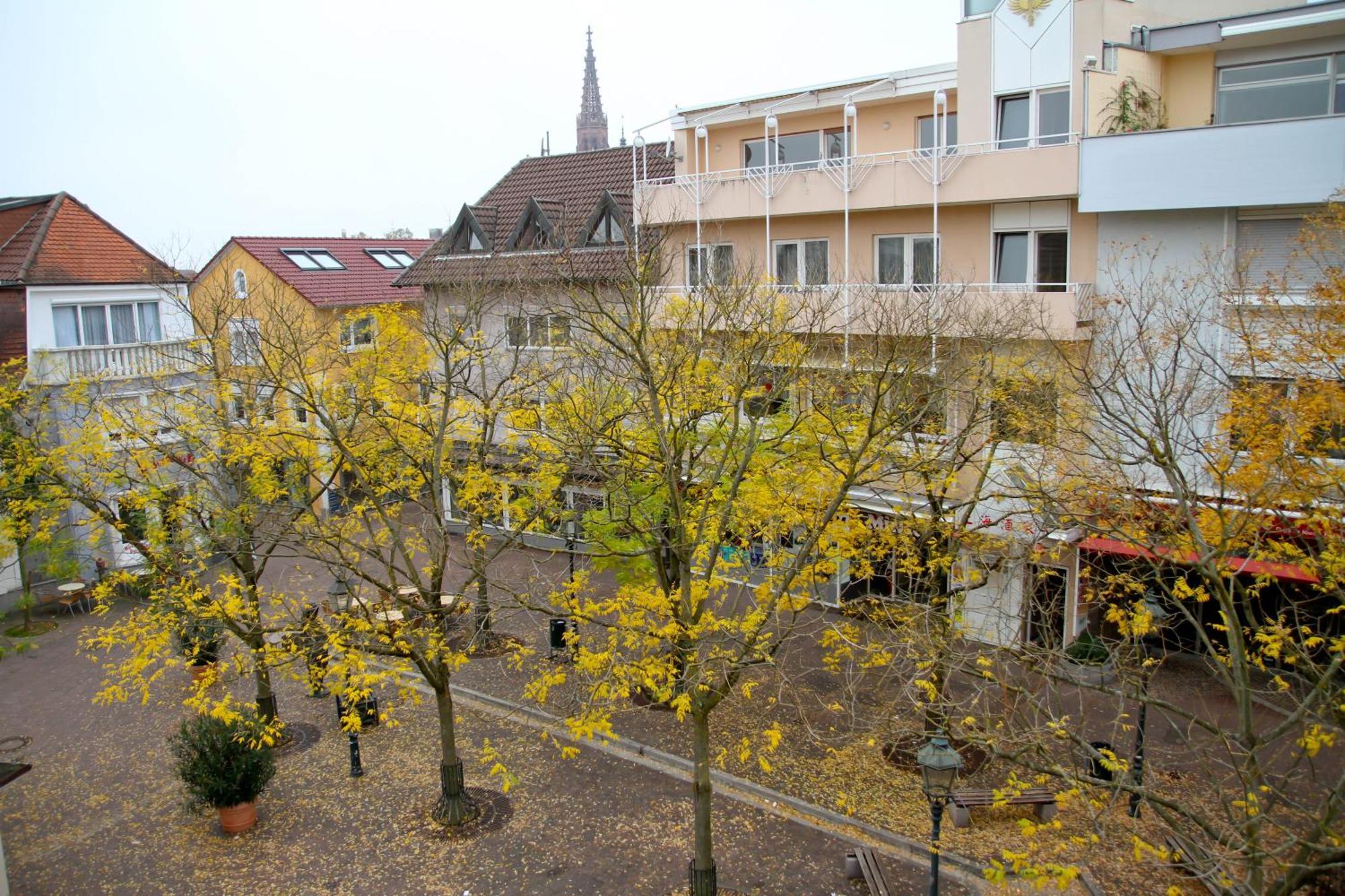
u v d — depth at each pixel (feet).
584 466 55.52
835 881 47.11
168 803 56.24
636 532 49.90
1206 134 57.67
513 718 65.82
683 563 44.34
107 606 57.00
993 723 42.22
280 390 60.34
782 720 63.26
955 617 49.57
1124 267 63.46
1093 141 61.57
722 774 57.06
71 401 68.49
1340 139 53.93
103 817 54.95
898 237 76.74
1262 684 64.95
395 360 65.31
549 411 58.59
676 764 59.00
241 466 63.41
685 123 92.48
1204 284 57.36
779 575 47.01
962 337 56.29
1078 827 50.11
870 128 82.48
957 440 52.70
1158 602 56.95
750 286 59.77
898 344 52.70
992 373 53.72
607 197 93.40
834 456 50.34
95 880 49.06
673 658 45.70
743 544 53.88
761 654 43.42
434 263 102.06
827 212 76.48
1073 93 66.49
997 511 67.72
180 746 53.01
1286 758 55.98
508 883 47.93
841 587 79.61
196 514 57.82
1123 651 49.26
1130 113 64.13
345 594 60.95
